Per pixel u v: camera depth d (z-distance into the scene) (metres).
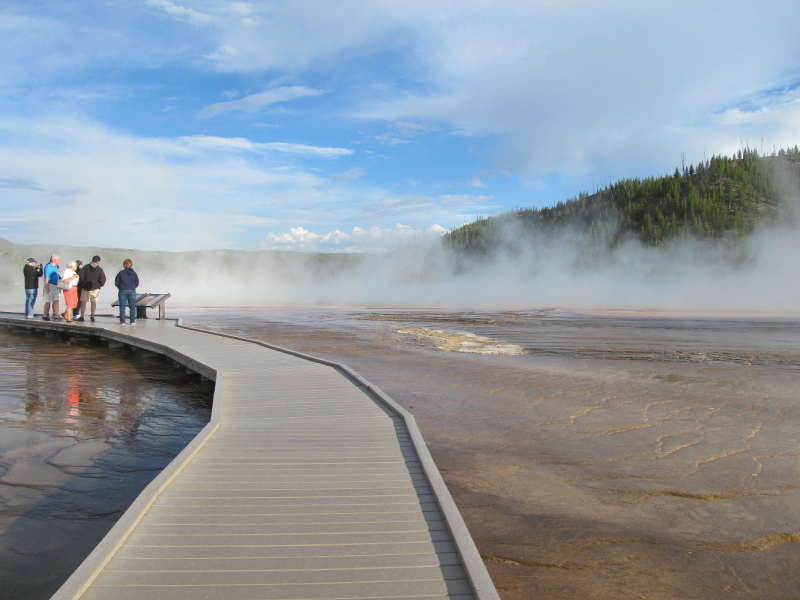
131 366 11.34
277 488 3.87
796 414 7.22
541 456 5.56
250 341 11.77
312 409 6.20
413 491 3.85
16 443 6.28
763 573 3.41
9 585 3.45
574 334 17.91
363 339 15.63
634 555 3.63
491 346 14.37
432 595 2.64
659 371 10.50
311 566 2.86
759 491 4.67
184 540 3.09
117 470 5.49
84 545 3.97
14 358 12.19
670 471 5.14
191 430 6.95
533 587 3.27
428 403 7.79
